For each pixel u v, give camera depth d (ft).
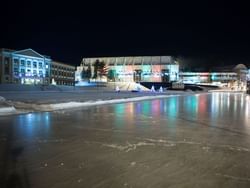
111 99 107.34
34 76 316.60
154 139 32.63
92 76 436.76
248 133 38.06
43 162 22.33
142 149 27.35
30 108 64.13
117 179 18.57
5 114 55.01
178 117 56.85
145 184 17.74
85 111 65.26
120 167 21.24
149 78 438.81
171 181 18.31
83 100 96.63
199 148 28.19
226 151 27.02
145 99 128.57
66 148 27.25
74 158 23.65
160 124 45.68
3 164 21.70
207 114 64.13
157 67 436.76
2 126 40.55
